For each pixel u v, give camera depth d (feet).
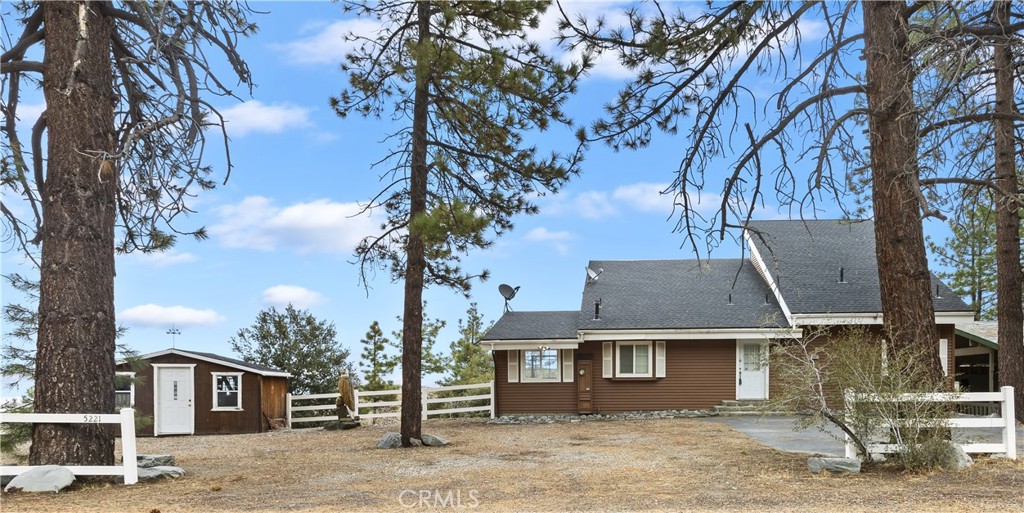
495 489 36.35
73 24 40.81
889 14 41.93
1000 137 59.88
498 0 56.95
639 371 93.35
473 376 117.08
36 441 39.75
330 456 53.47
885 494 32.91
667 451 50.60
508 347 92.79
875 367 40.42
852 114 41.19
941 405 39.99
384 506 32.07
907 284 42.65
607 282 105.19
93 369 40.63
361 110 63.93
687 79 45.62
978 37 34.78
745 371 91.61
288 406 95.76
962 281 123.03
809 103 41.68
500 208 62.85
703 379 92.07
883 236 43.55
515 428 75.15
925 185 43.01
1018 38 35.47
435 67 55.01
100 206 41.19
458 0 57.47
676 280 104.01
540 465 45.06
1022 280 70.13
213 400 86.48
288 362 111.75
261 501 33.88
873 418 39.68
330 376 114.21
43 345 40.40
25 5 43.21
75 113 40.47
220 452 58.49
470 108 59.67
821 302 87.97
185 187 39.27
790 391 42.27
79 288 40.45
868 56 43.24
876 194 43.86
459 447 57.47
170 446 65.72
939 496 32.22
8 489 37.29
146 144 44.11
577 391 93.35
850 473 38.73
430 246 62.69
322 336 116.67
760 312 91.97
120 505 33.24
